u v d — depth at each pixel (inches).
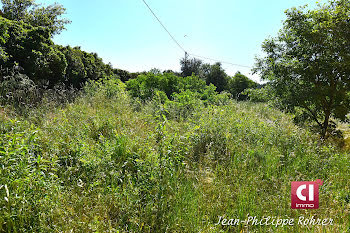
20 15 695.7
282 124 273.4
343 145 295.1
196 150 197.5
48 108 272.1
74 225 98.3
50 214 98.0
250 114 386.3
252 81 1153.4
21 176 101.1
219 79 1163.9
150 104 359.3
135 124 243.0
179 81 614.9
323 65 290.7
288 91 327.3
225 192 145.1
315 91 295.4
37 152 149.3
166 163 142.0
